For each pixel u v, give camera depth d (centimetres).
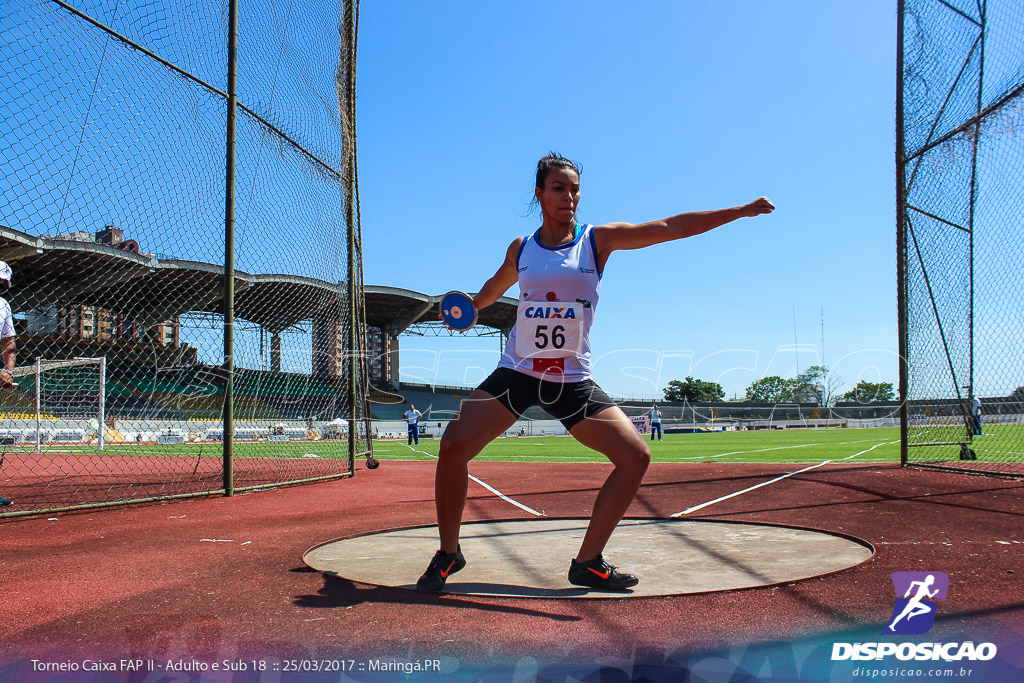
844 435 2434
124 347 970
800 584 245
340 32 803
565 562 296
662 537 347
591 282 257
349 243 818
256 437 1447
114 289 955
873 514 421
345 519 441
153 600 238
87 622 213
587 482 708
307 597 240
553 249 260
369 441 880
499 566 289
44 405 1536
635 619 207
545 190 262
